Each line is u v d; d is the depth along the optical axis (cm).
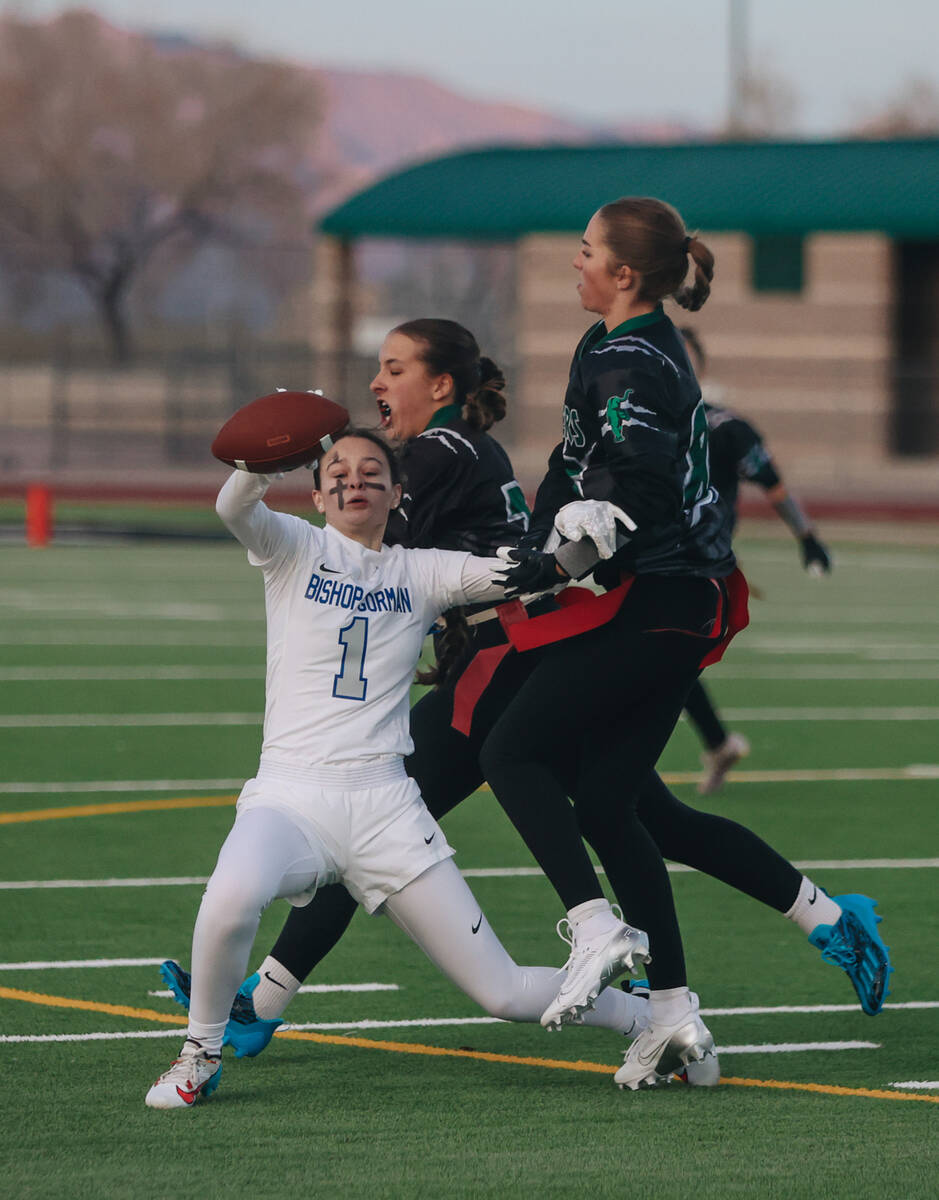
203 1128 1917
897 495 11794
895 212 13275
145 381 17750
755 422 13988
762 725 4953
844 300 13788
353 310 15038
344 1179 1758
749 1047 2267
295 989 2188
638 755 2067
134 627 6850
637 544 2022
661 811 2167
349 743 1984
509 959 2030
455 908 1989
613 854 2061
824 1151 1855
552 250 14275
